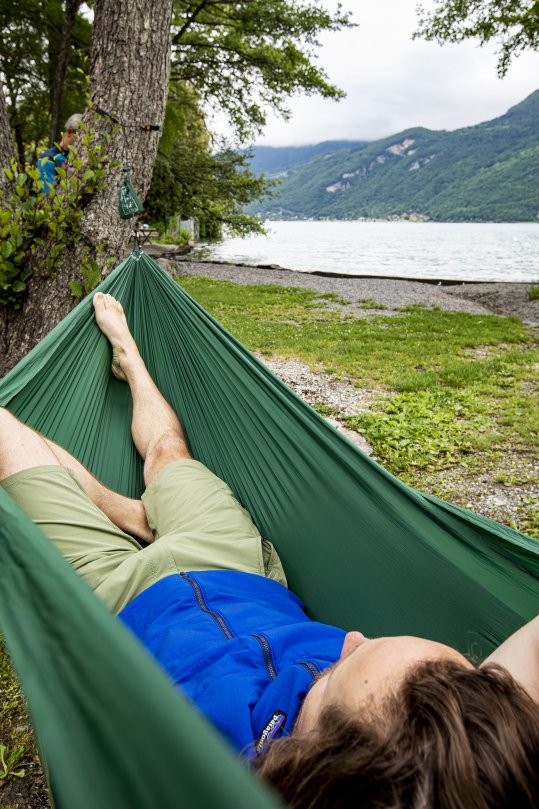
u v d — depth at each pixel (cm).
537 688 109
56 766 64
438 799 67
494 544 176
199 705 120
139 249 271
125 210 260
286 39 1560
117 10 365
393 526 190
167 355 257
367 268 3045
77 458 228
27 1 1443
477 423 542
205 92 1728
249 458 227
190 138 2458
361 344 889
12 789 183
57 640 71
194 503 200
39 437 200
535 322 1205
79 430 232
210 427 241
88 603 71
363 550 193
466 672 82
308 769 75
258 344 873
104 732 61
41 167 421
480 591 175
